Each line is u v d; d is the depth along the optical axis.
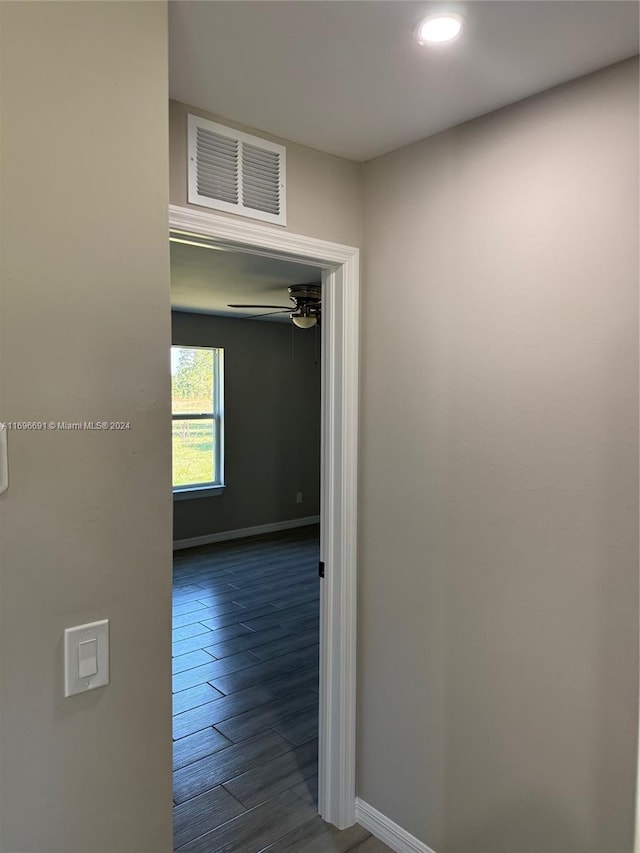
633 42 1.30
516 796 1.68
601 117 1.42
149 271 1.10
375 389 2.02
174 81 1.47
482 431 1.71
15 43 0.94
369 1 1.14
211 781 2.37
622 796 1.46
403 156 1.89
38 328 0.98
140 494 1.10
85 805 1.06
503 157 1.62
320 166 1.91
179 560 5.52
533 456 1.60
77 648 1.04
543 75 1.44
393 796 2.04
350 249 2.00
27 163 0.96
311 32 1.25
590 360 1.47
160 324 1.12
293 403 6.80
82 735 1.05
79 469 1.03
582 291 1.48
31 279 0.97
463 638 1.79
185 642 3.71
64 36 0.99
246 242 1.74
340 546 2.08
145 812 1.13
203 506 6.09
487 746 1.75
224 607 4.33
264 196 1.77
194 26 1.22
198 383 6.06
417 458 1.90
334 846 2.04
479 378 1.71
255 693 3.08
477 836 1.79
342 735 2.11
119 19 1.05
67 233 1.00
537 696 1.62
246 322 6.29
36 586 0.99
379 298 1.99
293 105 1.60
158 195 1.11
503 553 1.68
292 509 6.87
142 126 1.09
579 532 1.51
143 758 1.12
